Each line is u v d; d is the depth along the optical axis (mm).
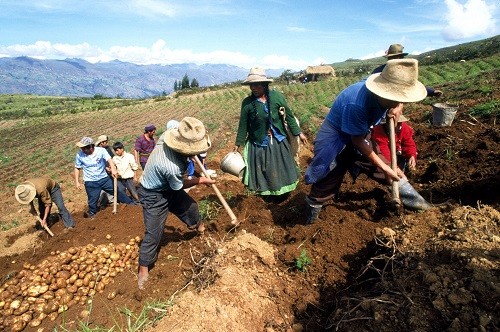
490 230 3184
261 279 3576
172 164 3773
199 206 5469
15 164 19594
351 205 4680
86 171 6945
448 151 5957
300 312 3232
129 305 3863
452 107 7832
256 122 4918
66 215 6703
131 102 65312
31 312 3979
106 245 4949
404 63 2990
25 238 6566
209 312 2979
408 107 12664
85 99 105312
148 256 4105
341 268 3656
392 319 2553
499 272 2537
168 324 2977
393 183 3869
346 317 2754
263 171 5090
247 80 4668
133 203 7594
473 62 40375
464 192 4371
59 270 4418
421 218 3814
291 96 42125
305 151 9461
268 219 4996
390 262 3248
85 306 4051
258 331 3049
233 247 3854
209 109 40906
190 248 4520
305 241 4043
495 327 2209
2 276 5230
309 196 4223
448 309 2439
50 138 29703
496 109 7809
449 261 2854
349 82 48938
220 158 11516
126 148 20125
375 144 4102
